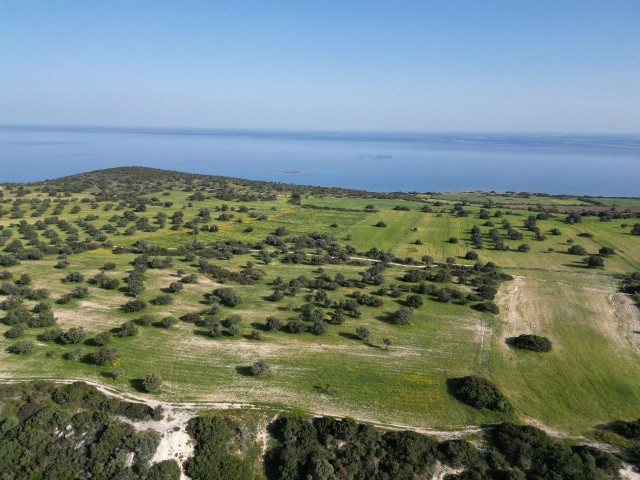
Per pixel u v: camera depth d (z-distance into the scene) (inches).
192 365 1995.6
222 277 3193.9
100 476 1456.7
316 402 1770.4
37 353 2018.9
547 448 1547.7
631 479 1481.3
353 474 1502.2
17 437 1512.1
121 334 2206.0
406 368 2049.7
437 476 1503.4
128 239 4252.0
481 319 2645.2
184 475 1510.8
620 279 3408.0
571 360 2198.6
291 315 2591.0
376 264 3688.5
